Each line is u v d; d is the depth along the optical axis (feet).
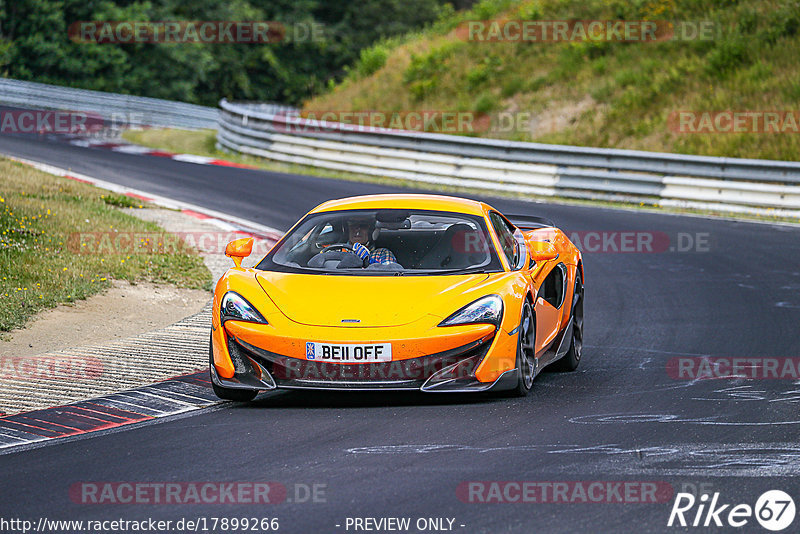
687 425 68.74
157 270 139.33
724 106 298.15
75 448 64.95
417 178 282.56
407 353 71.82
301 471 58.03
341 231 87.71
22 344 99.96
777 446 62.90
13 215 153.07
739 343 102.94
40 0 536.01
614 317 120.98
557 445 63.21
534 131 330.13
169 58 599.16
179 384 84.79
